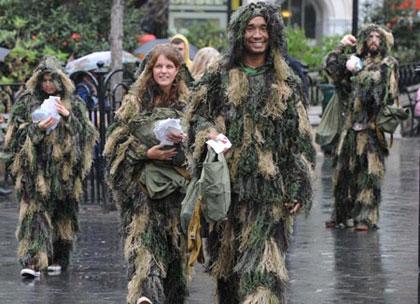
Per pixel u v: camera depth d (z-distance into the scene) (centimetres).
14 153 1277
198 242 947
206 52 1470
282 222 958
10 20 2688
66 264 1320
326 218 1712
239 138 951
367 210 1599
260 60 963
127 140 1035
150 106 1049
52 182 1277
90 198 1862
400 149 2723
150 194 1023
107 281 1255
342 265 1341
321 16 3878
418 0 3528
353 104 1592
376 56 1586
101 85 1717
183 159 1027
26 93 1286
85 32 2784
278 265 942
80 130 1284
